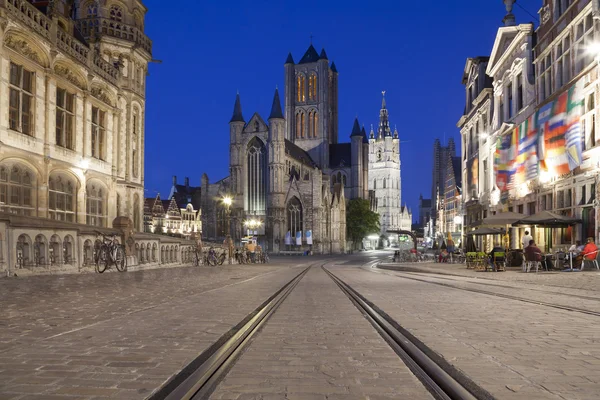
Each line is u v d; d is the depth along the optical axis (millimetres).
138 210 37812
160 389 4059
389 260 62594
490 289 14000
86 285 14273
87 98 29156
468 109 49062
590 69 23531
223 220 112375
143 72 38906
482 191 42469
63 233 19125
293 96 149125
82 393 3959
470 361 5121
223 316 8406
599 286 14461
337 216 120750
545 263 23438
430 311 9180
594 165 23062
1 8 21406
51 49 25188
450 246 43250
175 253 31328
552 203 27984
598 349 5742
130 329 7027
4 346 5824
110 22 36062
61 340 6195
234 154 113312
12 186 22781
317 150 146625
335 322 8031
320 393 4074
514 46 33969
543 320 8008
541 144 29109
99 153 31750
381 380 4480
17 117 23062
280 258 79438
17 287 13117
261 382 4410
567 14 26375
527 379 4418
